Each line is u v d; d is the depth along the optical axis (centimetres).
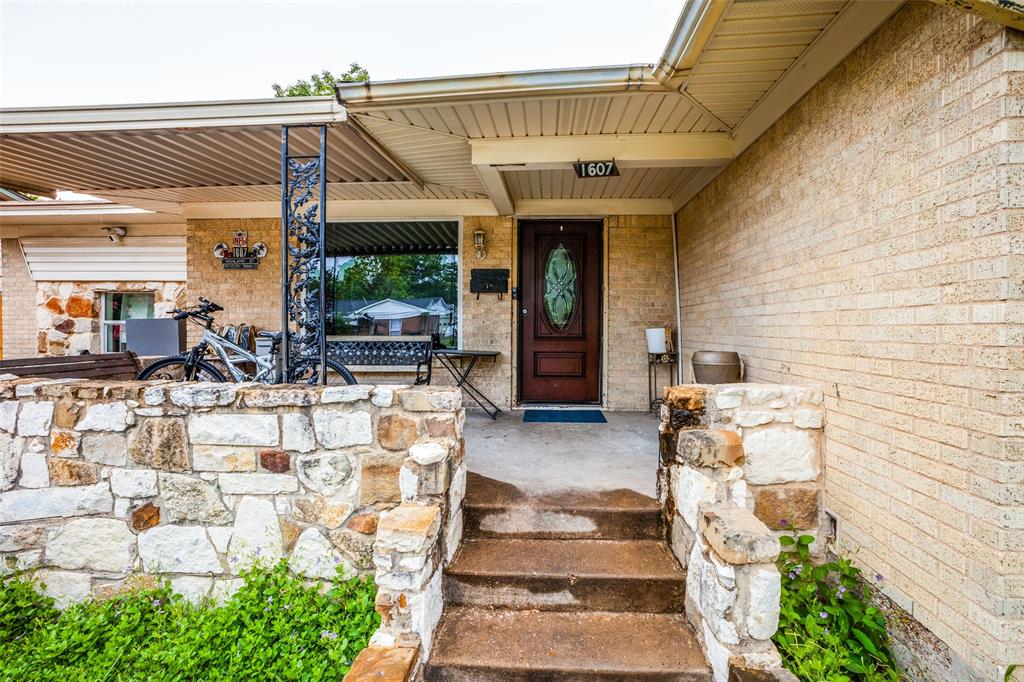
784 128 265
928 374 169
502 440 378
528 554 230
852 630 194
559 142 325
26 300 610
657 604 212
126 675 205
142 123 296
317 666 200
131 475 242
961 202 154
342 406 229
